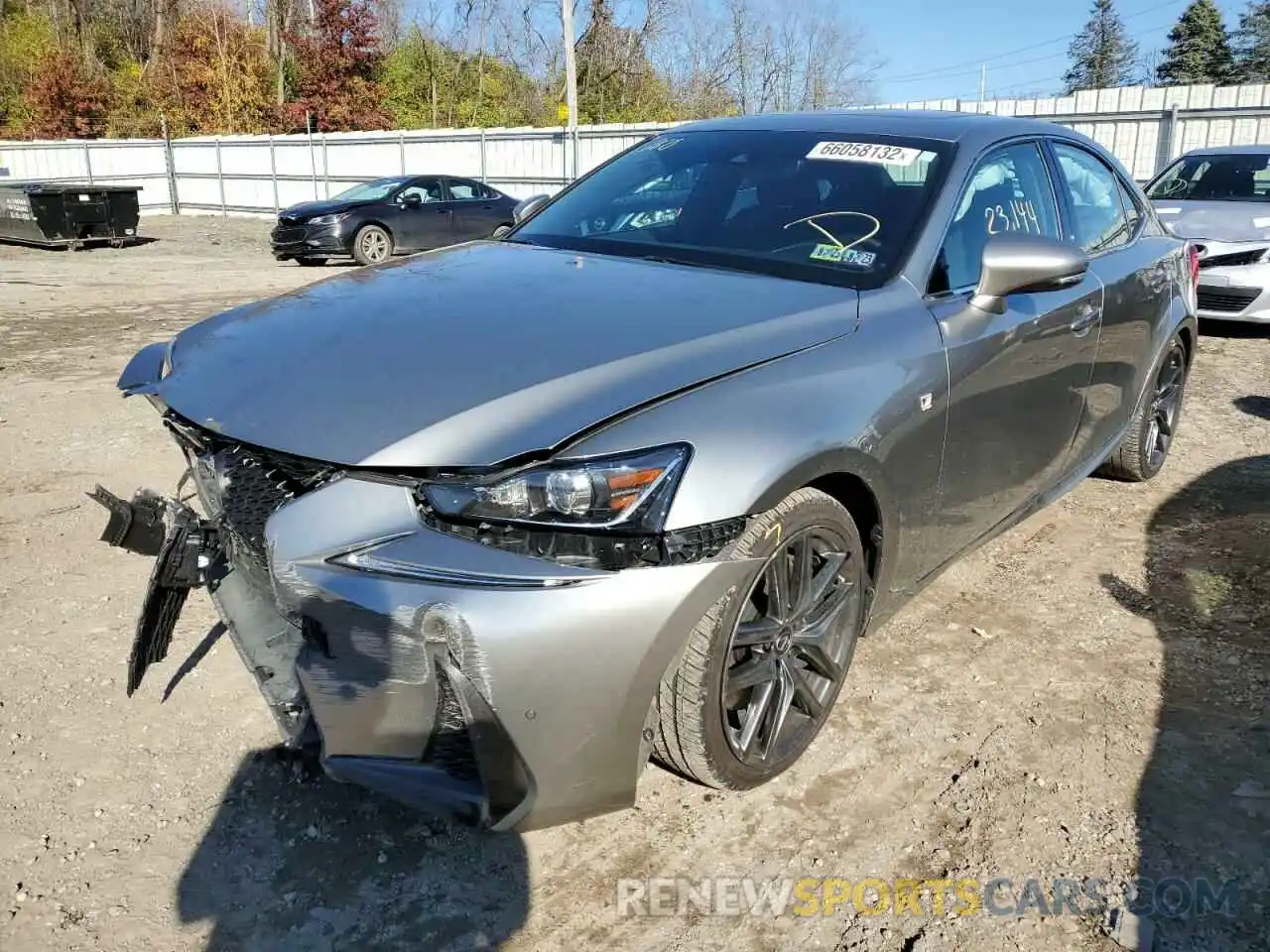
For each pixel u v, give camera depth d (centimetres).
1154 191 952
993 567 393
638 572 200
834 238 302
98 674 302
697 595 206
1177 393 496
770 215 318
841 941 211
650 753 223
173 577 249
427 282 284
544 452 199
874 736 281
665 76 4219
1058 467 370
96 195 1745
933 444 277
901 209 307
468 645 190
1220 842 241
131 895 219
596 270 292
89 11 4784
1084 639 337
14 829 237
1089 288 364
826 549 252
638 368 222
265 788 254
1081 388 369
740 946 210
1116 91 1714
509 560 194
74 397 628
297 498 209
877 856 236
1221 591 372
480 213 1697
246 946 207
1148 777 264
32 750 265
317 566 201
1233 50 6353
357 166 2562
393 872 228
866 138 341
